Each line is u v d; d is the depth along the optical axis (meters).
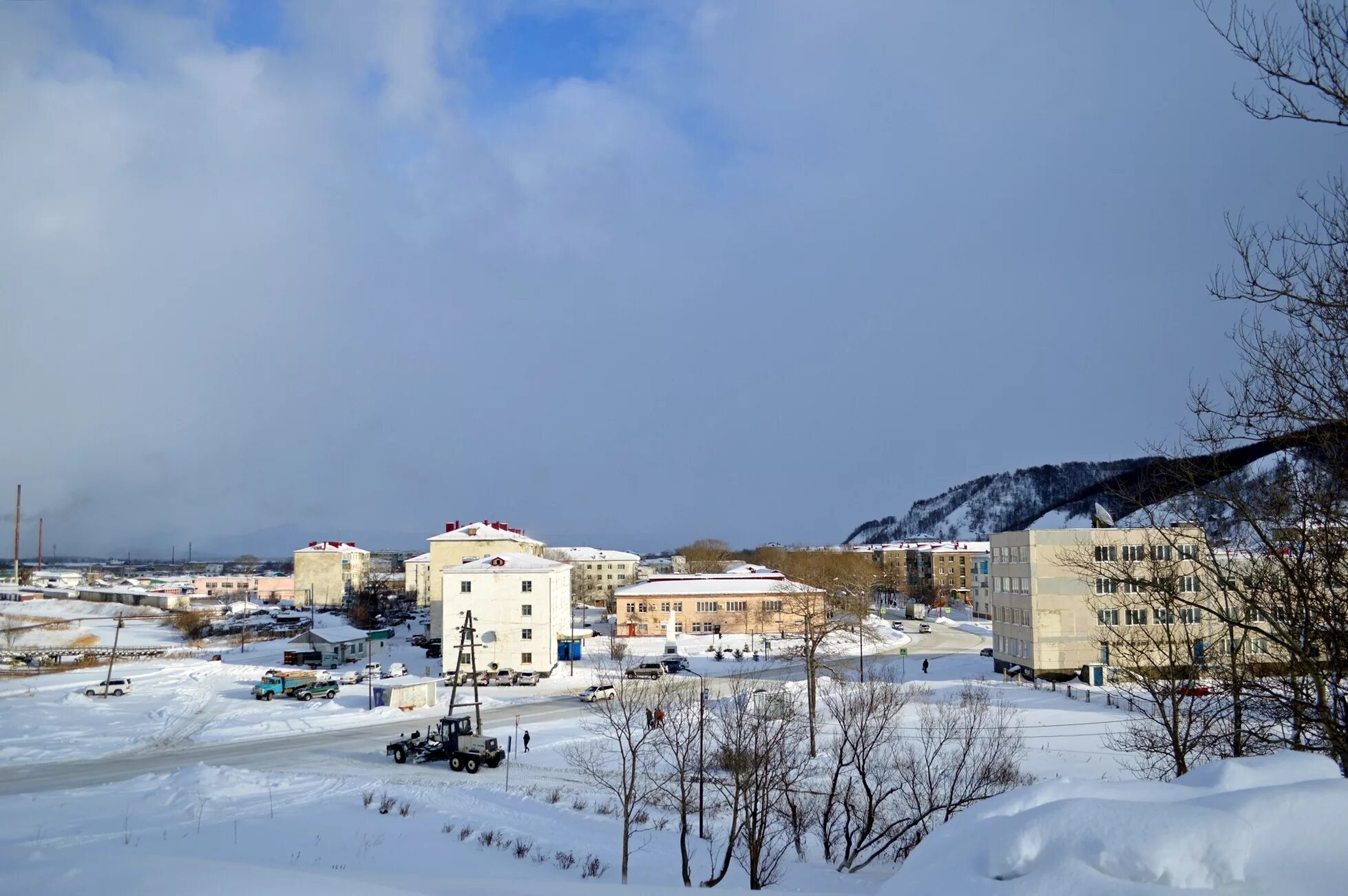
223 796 33.16
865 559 174.38
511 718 55.44
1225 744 21.69
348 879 9.01
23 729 51.31
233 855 24.30
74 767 42.50
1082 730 44.12
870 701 38.09
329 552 158.50
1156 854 5.34
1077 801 6.02
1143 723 30.78
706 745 39.75
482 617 74.06
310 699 63.66
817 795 30.39
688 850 28.39
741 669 72.12
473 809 32.38
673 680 66.06
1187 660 25.52
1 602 128.75
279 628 111.62
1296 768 6.97
